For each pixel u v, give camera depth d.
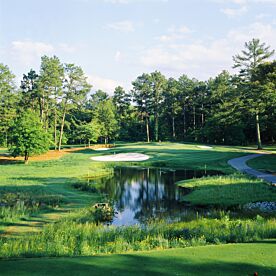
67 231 12.86
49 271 6.86
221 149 53.75
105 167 39.81
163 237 11.75
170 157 46.44
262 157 41.94
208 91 84.50
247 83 54.12
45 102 60.56
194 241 10.73
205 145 63.72
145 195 24.72
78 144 86.00
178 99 88.31
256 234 11.26
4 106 56.72
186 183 28.58
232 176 29.14
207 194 22.98
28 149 41.84
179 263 7.40
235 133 66.00
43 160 46.03
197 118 89.44
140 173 36.38
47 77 56.59
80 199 21.42
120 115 91.38
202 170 36.81
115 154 51.66
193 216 17.78
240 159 41.47
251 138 70.75
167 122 91.94
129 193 25.59
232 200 20.84
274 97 45.22
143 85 83.31
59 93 57.50
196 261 7.54
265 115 49.84
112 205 21.14
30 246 10.74
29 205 18.53
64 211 18.03
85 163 41.22
